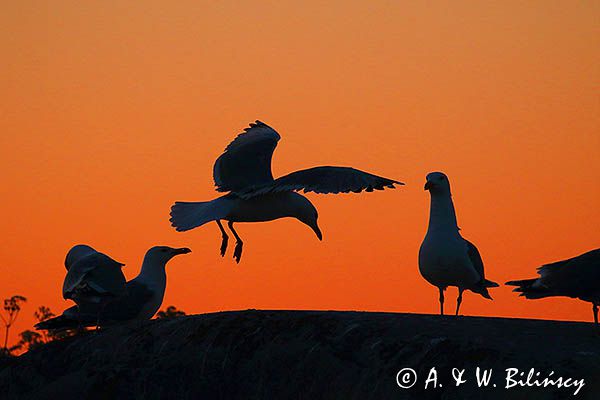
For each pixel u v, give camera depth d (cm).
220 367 1475
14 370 1633
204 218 1650
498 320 1443
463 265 1742
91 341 1620
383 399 1319
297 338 1448
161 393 1497
